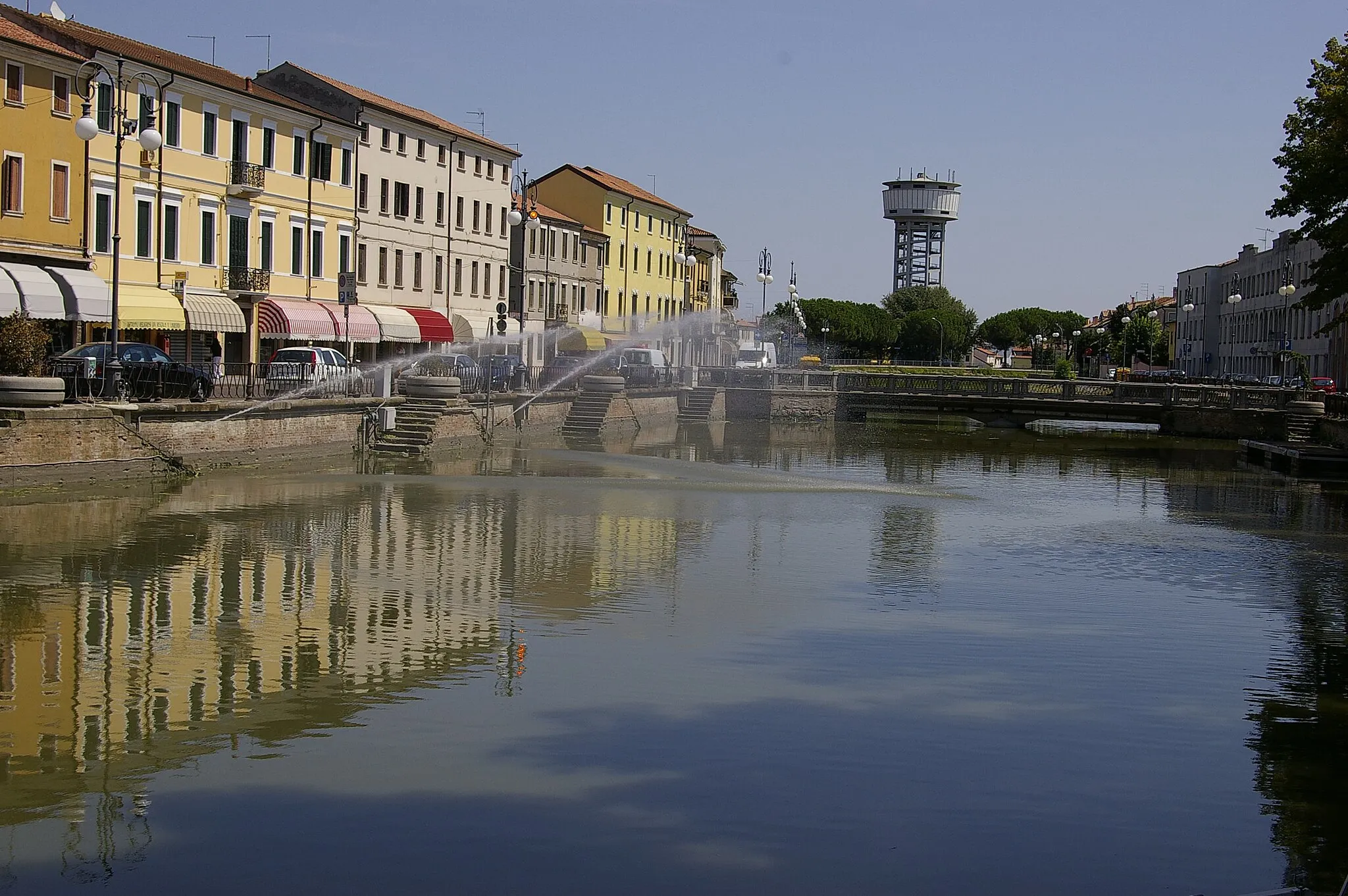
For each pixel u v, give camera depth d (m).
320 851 12.83
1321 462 55.78
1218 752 16.47
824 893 12.23
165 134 54.09
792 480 47.81
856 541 32.84
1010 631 22.84
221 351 58.03
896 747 16.22
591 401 71.56
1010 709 17.98
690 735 16.47
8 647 19.67
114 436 36.22
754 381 89.06
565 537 31.75
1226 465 60.69
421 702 17.59
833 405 89.12
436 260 79.56
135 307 50.91
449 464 48.44
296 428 45.72
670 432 73.69
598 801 14.23
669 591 25.56
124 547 27.77
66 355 38.94
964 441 73.75
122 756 15.25
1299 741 16.98
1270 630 23.48
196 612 22.20
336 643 20.56
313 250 65.88
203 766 15.00
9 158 46.19
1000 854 13.20
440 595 24.38
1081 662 20.73
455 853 12.85
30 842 12.88
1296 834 13.91
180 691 17.78
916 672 19.80
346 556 27.92
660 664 19.84
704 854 12.98
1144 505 43.53
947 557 30.91
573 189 107.69
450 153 80.81
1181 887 12.56
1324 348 121.62
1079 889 12.46
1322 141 50.88
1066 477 53.19
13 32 46.84
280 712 17.00
